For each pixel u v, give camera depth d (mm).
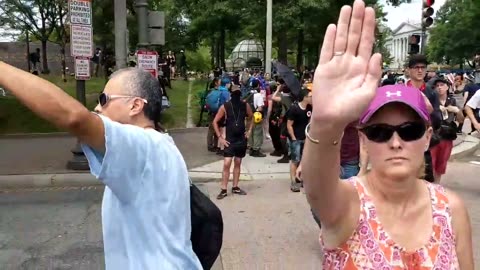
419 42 16766
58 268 5020
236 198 7699
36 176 8789
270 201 7496
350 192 1719
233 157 7957
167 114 17422
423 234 1732
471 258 1828
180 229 1999
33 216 6836
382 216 1713
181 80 37625
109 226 2008
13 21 28734
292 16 27531
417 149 1691
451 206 1805
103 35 27844
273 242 5699
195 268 2012
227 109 7707
